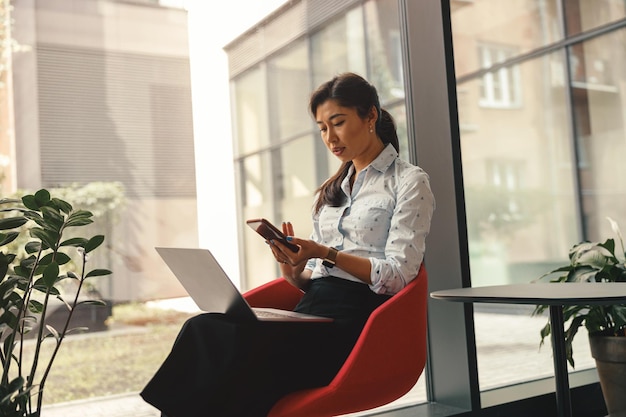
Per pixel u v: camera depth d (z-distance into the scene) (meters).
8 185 2.15
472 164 3.40
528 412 2.71
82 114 2.28
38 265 1.78
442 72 2.58
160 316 2.39
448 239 2.59
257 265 2.62
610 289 1.67
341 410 1.55
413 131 2.88
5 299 1.71
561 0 3.77
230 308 1.56
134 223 2.35
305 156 2.77
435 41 2.60
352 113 1.86
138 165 2.37
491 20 3.53
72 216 1.75
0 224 1.67
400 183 1.84
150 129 2.40
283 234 1.66
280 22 2.72
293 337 1.59
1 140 2.14
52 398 2.16
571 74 3.76
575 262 2.62
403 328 1.63
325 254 1.68
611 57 3.86
